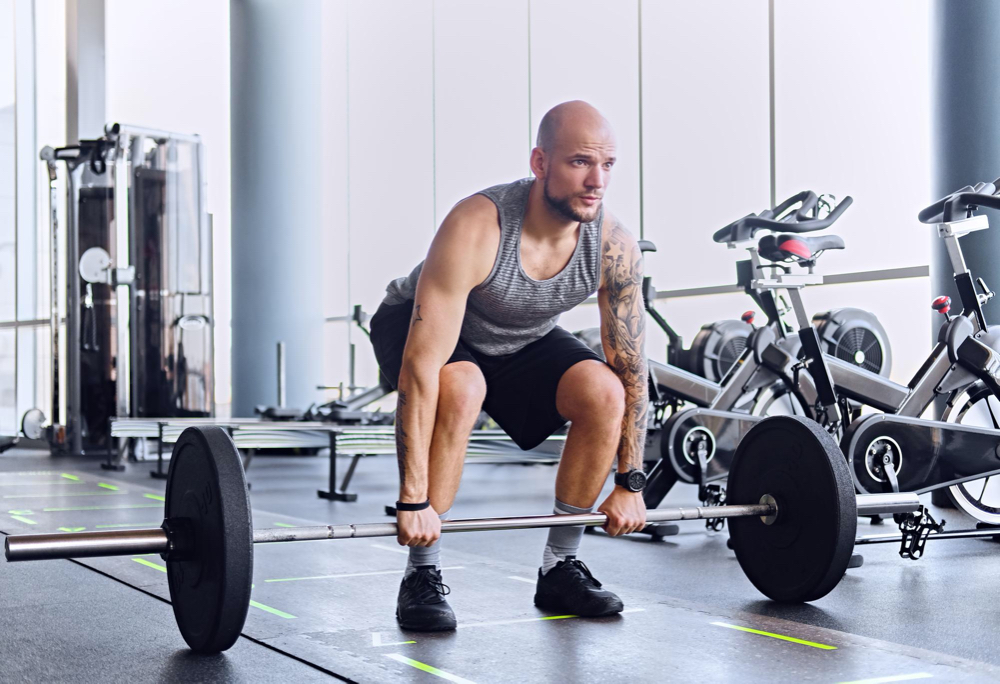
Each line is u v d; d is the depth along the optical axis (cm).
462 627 190
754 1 607
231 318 832
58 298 752
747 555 219
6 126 1020
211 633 163
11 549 155
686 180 646
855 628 194
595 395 191
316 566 265
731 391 365
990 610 212
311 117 834
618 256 191
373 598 222
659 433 371
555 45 735
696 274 639
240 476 163
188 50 958
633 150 680
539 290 187
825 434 203
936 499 419
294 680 154
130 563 267
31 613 206
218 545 159
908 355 531
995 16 405
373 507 423
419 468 178
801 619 201
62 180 920
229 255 889
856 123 555
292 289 818
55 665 165
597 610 199
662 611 204
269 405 812
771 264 329
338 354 937
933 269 420
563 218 179
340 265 943
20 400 1006
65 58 905
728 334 435
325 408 641
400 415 179
